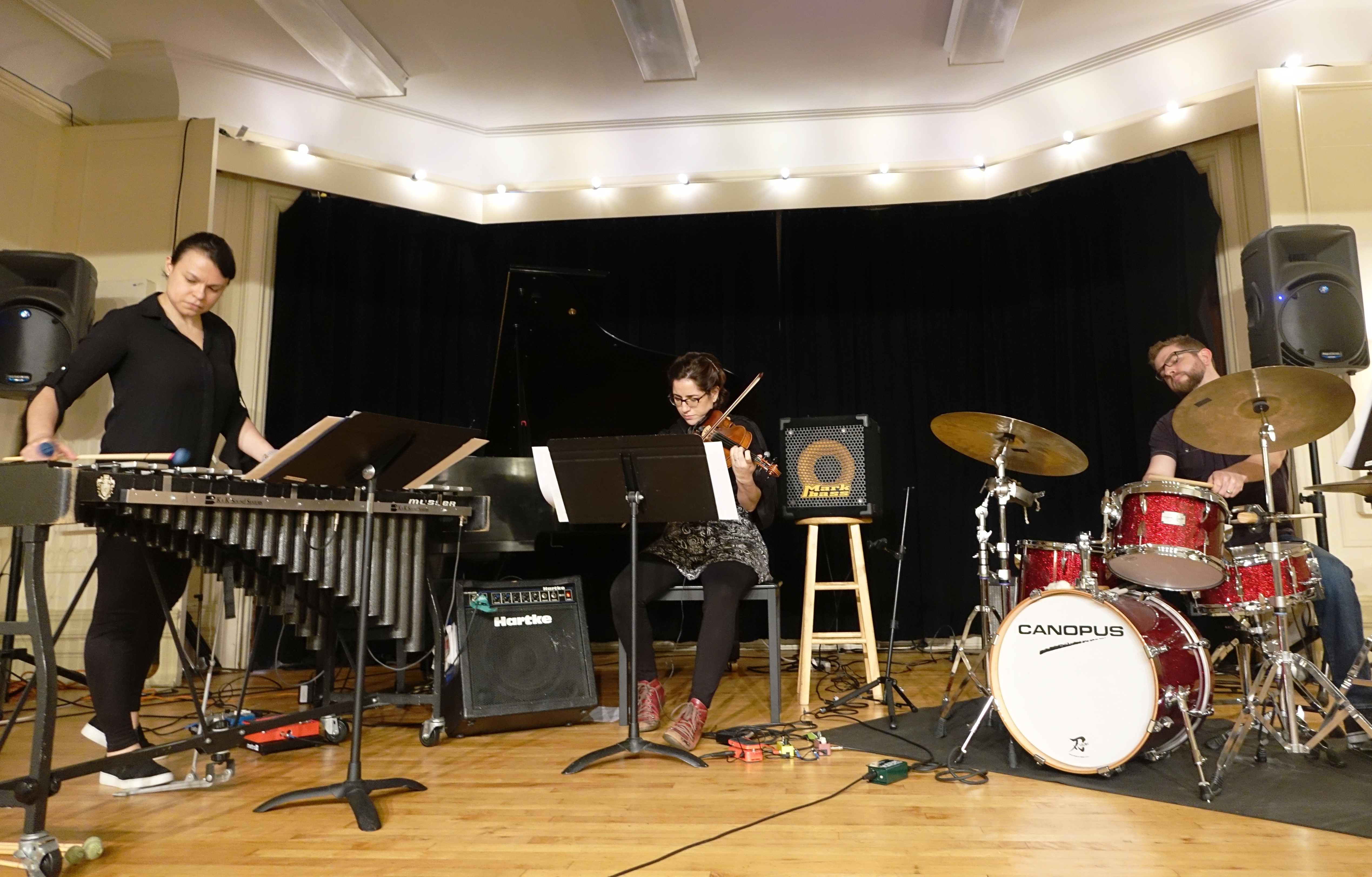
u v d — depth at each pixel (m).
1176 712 2.28
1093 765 2.28
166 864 1.70
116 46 4.39
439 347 5.22
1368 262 3.87
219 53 4.48
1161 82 4.50
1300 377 2.36
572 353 4.00
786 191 5.14
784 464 3.68
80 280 3.77
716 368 3.11
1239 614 2.51
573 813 2.03
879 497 3.63
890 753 2.60
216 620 4.53
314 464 2.06
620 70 4.67
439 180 5.29
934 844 1.80
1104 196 4.73
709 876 1.63
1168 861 1.70
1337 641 2.79
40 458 1.83
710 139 5.20
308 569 2.24
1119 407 4.61
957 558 4.96
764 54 4.52
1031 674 2.37
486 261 5.38
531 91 4.87
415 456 2.24
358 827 1.92
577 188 5.34
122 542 2.19
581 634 3.08
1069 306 4.80
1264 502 3.30
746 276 5.23
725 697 3.64
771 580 3.10
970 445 2.98
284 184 4.82
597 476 2.50
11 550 3.30
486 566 4.31
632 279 5.28
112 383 2.41
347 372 4.96
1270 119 4.00
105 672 2.19
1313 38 4.14
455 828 1.92
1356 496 3.78
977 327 5.07
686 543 3.02
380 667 4.62
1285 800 2.10
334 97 4.88
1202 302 4.38
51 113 4.37
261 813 2.03
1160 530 2.33
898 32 4.34
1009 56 4.54
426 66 4.62
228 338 2.61
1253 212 4.40
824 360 5.11
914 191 5.09
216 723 2.68
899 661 4.70
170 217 4.32
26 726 3.09
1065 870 1.65
